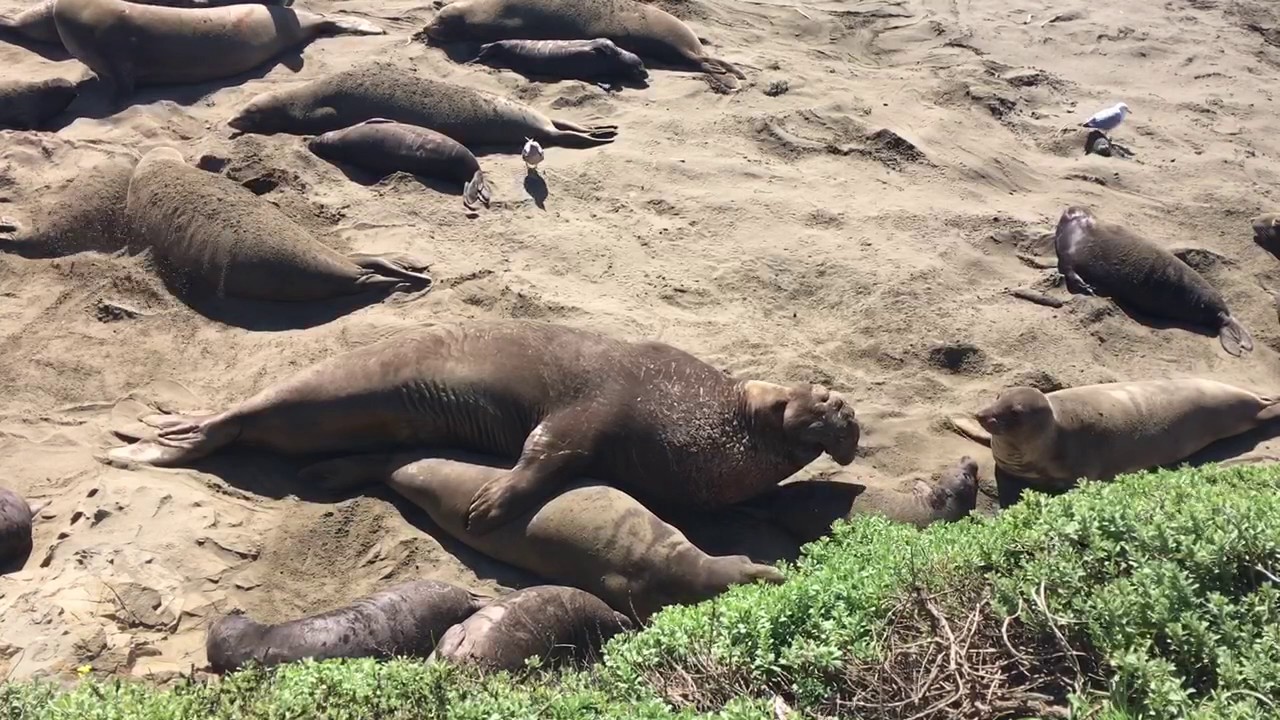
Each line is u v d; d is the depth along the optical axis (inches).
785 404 283.4
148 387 306.7
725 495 287.9
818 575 225.5
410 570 259.8
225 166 388.2
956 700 192.4
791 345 339.6
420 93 418.6
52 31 466.3
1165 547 214.1
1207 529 215.8
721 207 396.5
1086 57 558.6
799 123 456.1
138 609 238.8
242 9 458.3
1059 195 440.1
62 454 283.0
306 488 281.6
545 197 393.1
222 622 229.6
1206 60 566.6
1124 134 491.2
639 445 279.7
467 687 200.8
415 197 386.0
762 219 393.4
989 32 570.9
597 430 275.9
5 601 236.2
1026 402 302.0
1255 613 197.2
